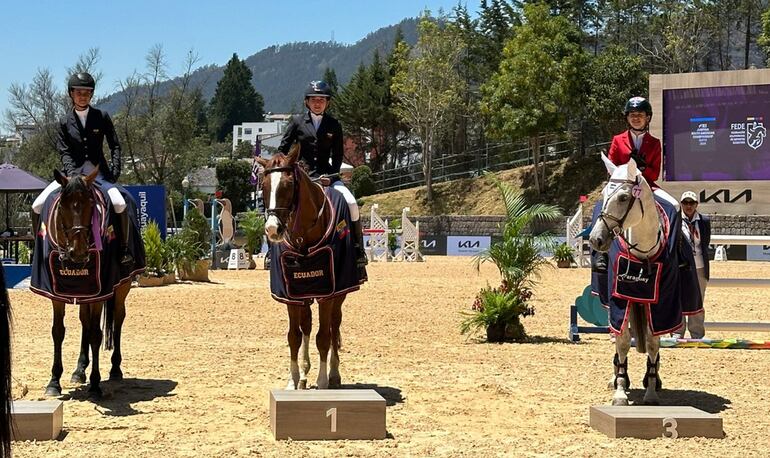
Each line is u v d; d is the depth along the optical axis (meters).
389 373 10.54
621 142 9.26
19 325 14.71
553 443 7.23
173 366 10.92
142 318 15.80
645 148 9.19
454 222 52.38
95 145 9.59
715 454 6.91
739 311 18.20
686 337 13.84
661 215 8.56
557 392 9.47
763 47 54.47
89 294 8.69
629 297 8.36
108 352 11.99
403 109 63.31
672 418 7.45
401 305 18.36
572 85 53.03
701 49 58.19
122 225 9.10
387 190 65.00
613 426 7.42
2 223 42.22
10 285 21.72
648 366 8.80
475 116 66.75
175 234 24.91
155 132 63.97
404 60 61.84
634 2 62.53
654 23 59.81
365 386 9.70
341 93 77.25
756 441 7.35
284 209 8.23
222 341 13.14
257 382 9.90
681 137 29.66
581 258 32.50
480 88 58.62
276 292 8.78
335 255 8.73
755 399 9.23
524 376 10.40
